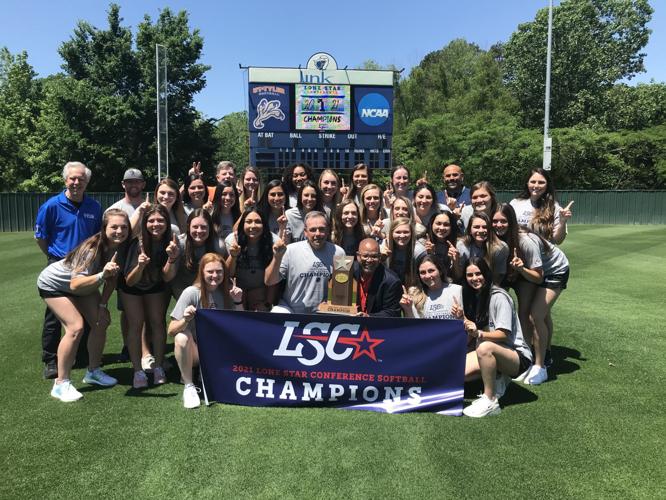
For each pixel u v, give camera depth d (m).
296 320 3.82
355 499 2.70
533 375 4.37
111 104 30.92
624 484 2.83
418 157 33.22
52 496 2.72
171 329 3.93
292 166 5.84
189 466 3.00
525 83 38.88
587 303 7.37
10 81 41.06
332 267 4.10
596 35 41.03
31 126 37.72
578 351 5.24
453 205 5.72
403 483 2.84
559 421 3.61
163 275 4.25
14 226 20.27
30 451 3.17
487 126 31.58
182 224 5.12
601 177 30.61
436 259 4.09
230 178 5.88
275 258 4.21
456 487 2.80
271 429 3.48
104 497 2.71
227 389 3.90
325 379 3.83
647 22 41.44
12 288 8.45
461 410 3.72
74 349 4.00
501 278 4.37
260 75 20.20
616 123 36.00
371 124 20.75
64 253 4.58
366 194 5.07
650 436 3.38
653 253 12.75
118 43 32.59
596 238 16.50
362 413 3.75
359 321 3.79
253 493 2.75
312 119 20.55
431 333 3.75
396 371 3.79
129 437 3.35
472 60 42.41
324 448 3.22
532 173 4.88
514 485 2.82
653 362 4.89
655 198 23.95
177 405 3.87
